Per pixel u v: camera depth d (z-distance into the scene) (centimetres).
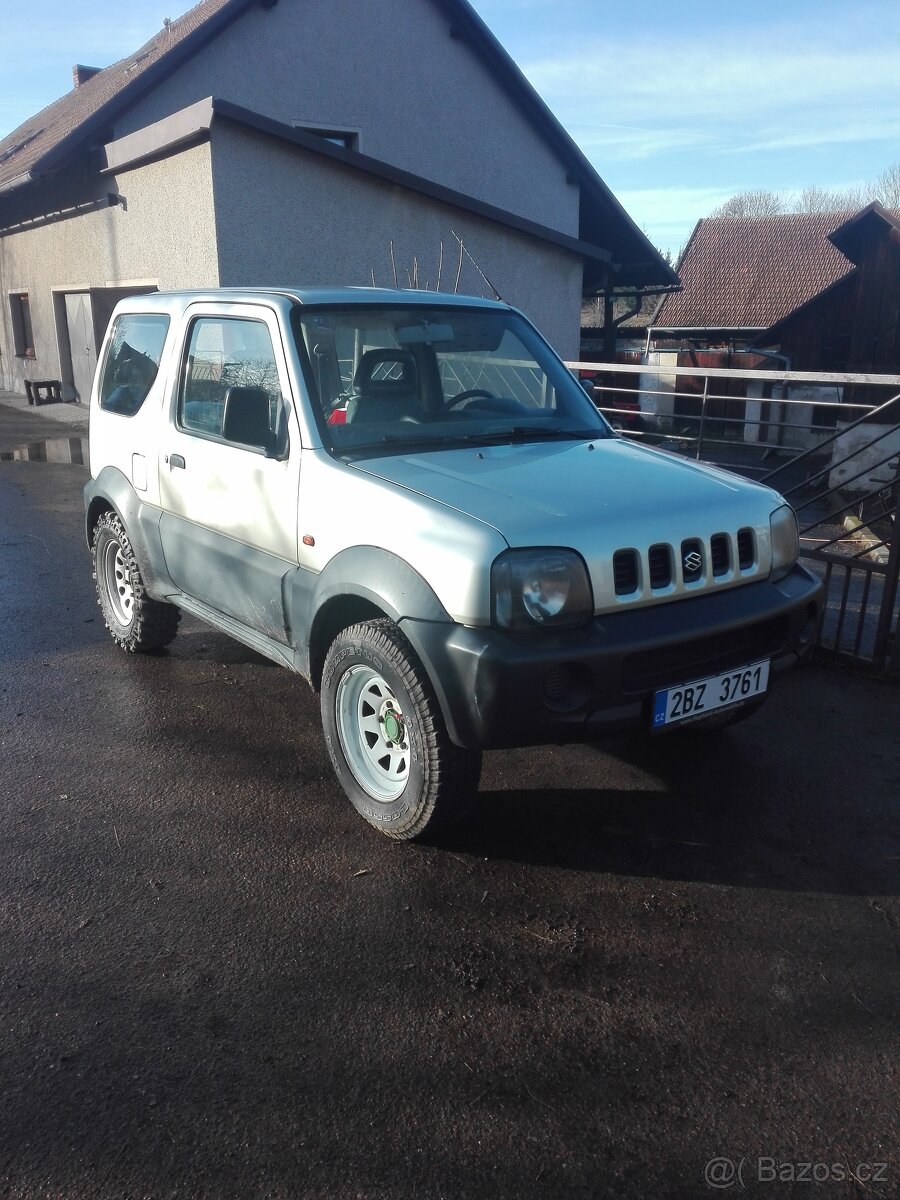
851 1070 248
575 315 1510
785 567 374
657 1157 222
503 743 304
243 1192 212
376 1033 260
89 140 1352
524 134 1759
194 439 445
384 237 1208
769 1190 213
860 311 1617
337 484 355
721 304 3145
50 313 1825
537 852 352
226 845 355
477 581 300
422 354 424
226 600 434
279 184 1096
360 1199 210
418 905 319
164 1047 254
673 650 327
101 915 312
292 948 296
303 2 1470
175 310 479
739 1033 262
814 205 6575
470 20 1603
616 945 299
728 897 324
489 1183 214
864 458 1408
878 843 359
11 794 392
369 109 1573
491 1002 273
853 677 521
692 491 354
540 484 345
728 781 407
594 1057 252
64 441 1445
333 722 371
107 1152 222
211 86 1418
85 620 620
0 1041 256
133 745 437
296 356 386
